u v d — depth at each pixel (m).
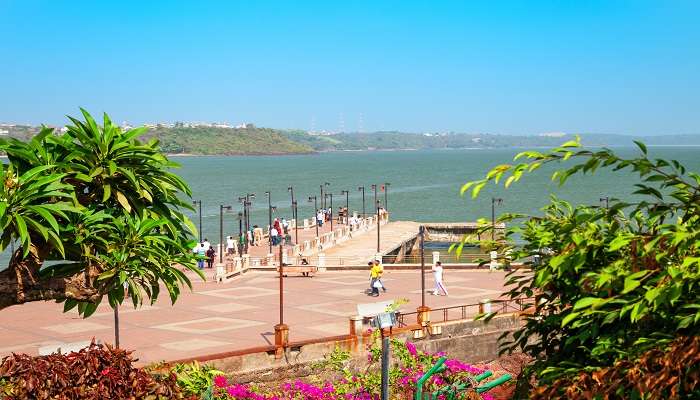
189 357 30.78
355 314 39.84
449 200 180.38
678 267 8.20
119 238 12.87
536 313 10.97
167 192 13.22
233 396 21.03
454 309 40.94
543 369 10.13
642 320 8.88
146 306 42.38
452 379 21.09
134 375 14.15
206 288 48.56
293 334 35.22
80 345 20.58
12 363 13.41
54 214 12.51
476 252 80.12
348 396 22.58
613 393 8.37
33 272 12.37
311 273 54.03
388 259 71.31
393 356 25.00
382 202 174.75
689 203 8.69
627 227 10.05
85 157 12.70
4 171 12.04
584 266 9.86
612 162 8.37
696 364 7.85
